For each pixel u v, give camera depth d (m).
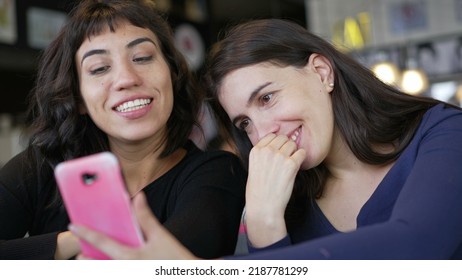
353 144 1.26
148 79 1.28
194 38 5.02
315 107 1.20
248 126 1.25
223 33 1.43
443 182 0.94
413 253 0.82
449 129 1.10
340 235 0.84
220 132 1.40
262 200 1.11
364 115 1.26
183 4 4.97
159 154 1.40
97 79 1.28
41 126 1.40
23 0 3.65
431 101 1.29
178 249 0.78
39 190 1.39
